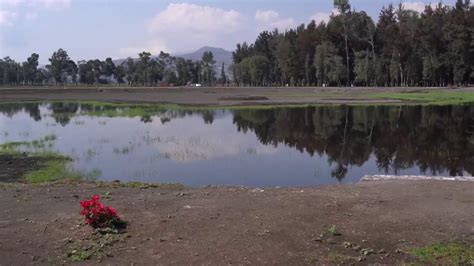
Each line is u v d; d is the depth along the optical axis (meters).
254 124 32.50
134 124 32.56
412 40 83.19
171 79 123.12
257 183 14.83
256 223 8.03
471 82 82.50
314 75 96.88
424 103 46.81
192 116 38.75
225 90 77.94
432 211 8.74
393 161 18.75
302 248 6.89
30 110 46.88
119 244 7.13
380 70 83.44
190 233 7.55
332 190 10.70
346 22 90.00
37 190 11.12
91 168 16.89
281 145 23.05
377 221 8.16
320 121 33.62
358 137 25.72
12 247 7.04
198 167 17.34
